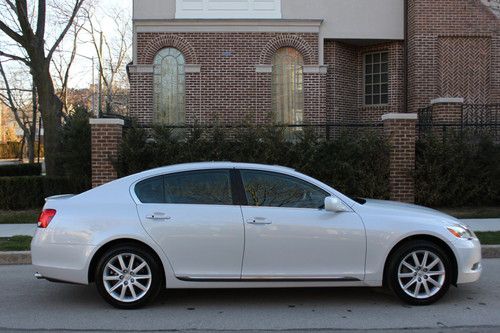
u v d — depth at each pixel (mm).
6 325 5328
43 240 5727
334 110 17234
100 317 5562
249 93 16484
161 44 16328
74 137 13430
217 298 6254
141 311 5758
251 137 12398
